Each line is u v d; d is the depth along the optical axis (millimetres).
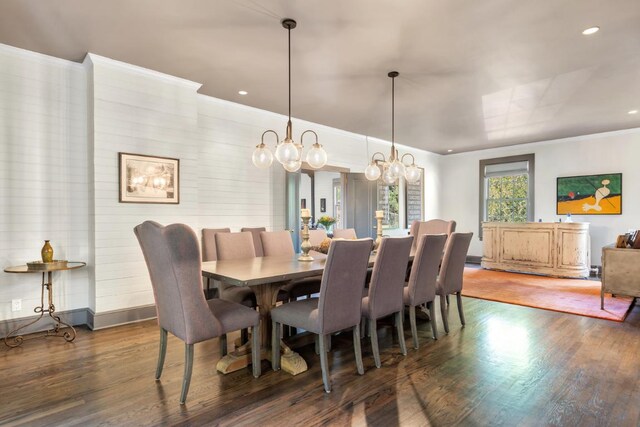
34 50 3361
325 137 6152
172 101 4023
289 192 5449
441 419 1966
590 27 2934
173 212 4043
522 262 6691
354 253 2395
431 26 2922
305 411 2043
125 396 2207
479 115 5430
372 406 2098
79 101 3658
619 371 2551
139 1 2588
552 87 4254
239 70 3811
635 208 6340
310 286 3480
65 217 3574
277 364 2580
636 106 4977
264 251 3758
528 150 7539
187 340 2135
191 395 2219
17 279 3346
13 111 3330
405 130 6410
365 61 3570
